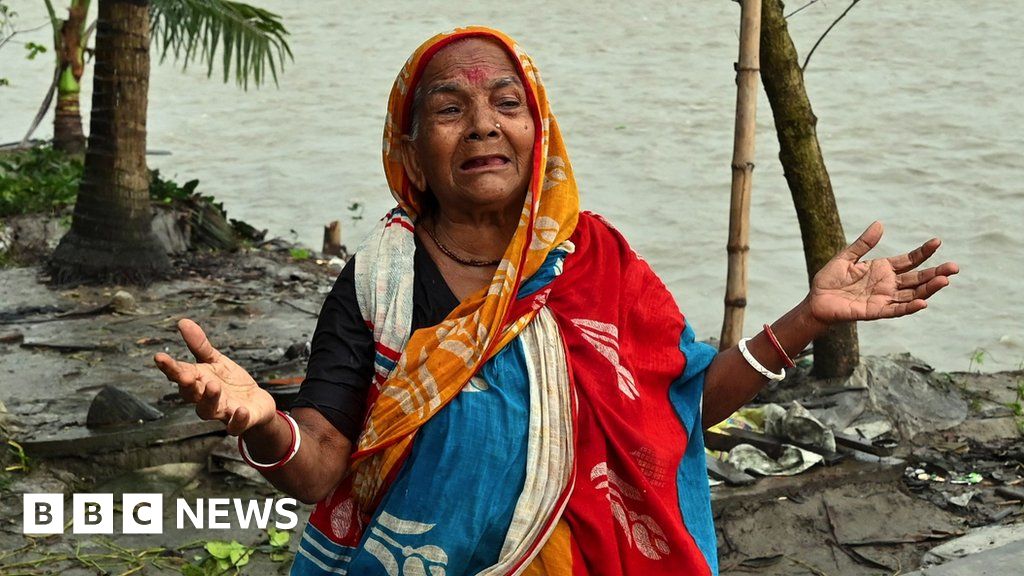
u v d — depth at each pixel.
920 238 15.39
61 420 5.88
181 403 6.09
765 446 5.47
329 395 2.45
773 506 5.15
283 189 17.89
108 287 8.97
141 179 9.17
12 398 6.32
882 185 17.55
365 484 2.49
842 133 20.28
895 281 2.57
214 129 21.61
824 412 5.91
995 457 5.74
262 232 10.97
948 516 5.22
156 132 21.31
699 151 19.56
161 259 9.28
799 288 13.85
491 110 2.50
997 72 24.70
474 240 2.60
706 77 25.14
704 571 2.50
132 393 6.47
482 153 2.49
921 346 12.08
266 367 6.81
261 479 5.50
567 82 24.77
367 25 32.66
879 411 6.00
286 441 2.27
